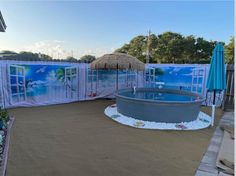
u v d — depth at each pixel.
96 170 4.13
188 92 10.22
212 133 6.72
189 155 5.00
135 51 55.62
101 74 12.41
